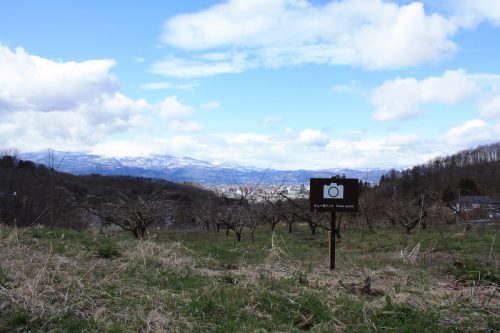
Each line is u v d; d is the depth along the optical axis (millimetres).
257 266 7758
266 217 19516
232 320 4539
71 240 9070
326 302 5125
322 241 14578
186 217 24906
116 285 5531
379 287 6129
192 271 6703
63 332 4105
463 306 5109
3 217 19828
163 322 4316
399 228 22922
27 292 4742
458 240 13422
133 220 16094
